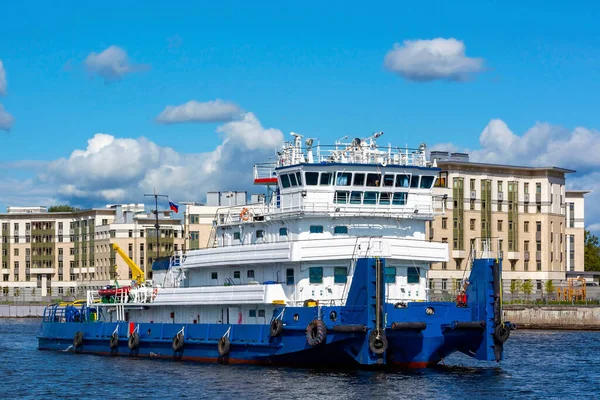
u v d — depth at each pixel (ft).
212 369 193.26
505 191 513.45
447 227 489.26
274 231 199.62
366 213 192.95
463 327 183.62
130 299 235.40
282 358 188.34
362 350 175.32
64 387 185.57
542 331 387.34
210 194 485.15
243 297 192.13
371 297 174.19
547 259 518.37
